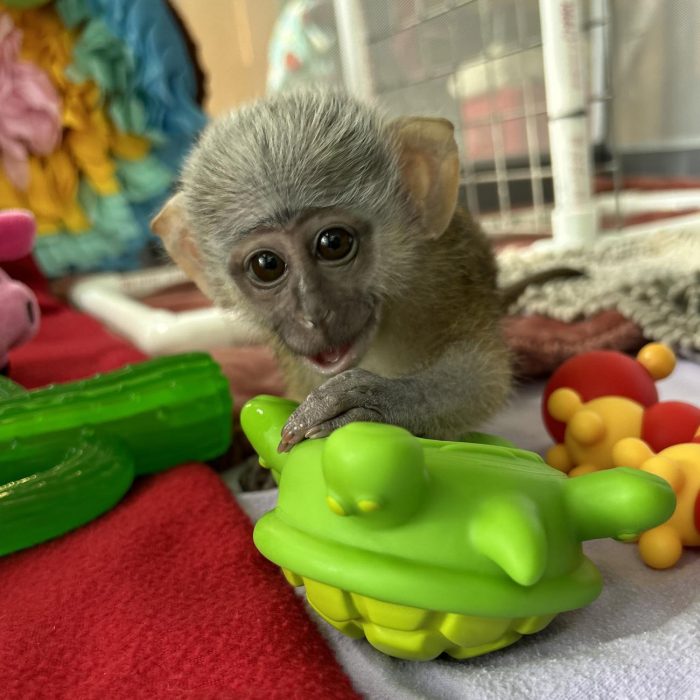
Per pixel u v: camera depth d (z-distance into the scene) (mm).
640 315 293
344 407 159
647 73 675
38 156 465
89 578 161
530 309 330
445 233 215
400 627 125
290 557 129
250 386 278
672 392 252
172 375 221
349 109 196
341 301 185
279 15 688
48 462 203
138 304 402
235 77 698
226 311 226
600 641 137
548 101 444
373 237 190
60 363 311
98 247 497
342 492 117
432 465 128
